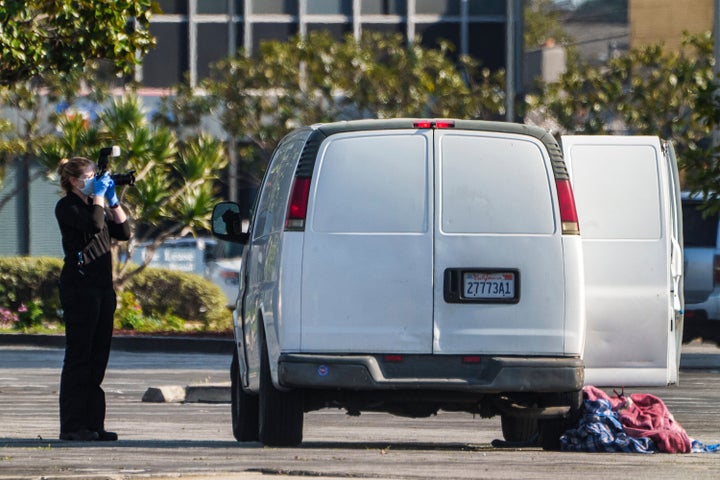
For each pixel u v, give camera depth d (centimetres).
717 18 7569
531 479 2205
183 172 8356
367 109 11625
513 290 2761
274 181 3059
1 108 11044
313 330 2741
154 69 13100
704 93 5247
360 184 2758
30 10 4653
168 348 7338
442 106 11569
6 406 4325
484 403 2902
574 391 2781
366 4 13338
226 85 11750
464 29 13325
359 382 2725
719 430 3641
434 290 2748
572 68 11825
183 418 3981
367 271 2744
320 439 3353
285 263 2750
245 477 2178
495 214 2766
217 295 8369
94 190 3056
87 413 3116
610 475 2289
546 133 2806
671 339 3023
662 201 3033
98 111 11675
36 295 8206
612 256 3016
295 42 11706
